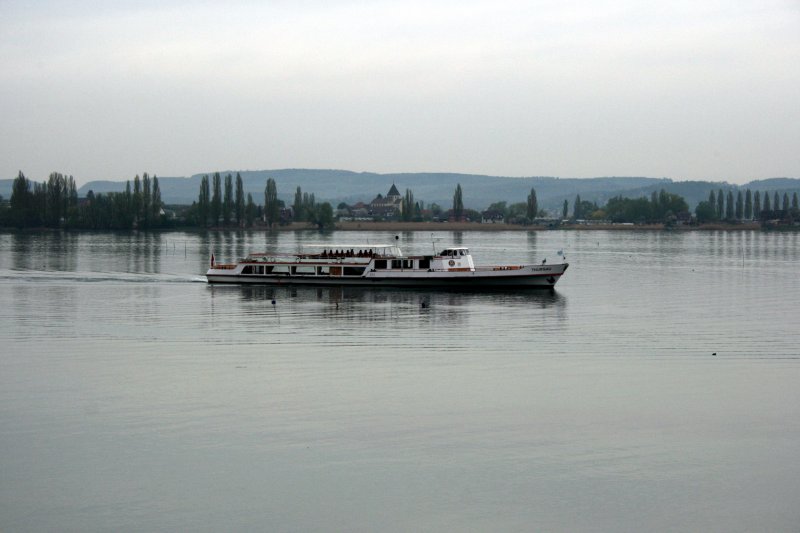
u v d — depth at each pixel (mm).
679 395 61594
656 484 46469
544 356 73562
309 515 43125
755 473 47938
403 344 78375
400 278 121500
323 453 49938
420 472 47656
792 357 73812
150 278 136750
